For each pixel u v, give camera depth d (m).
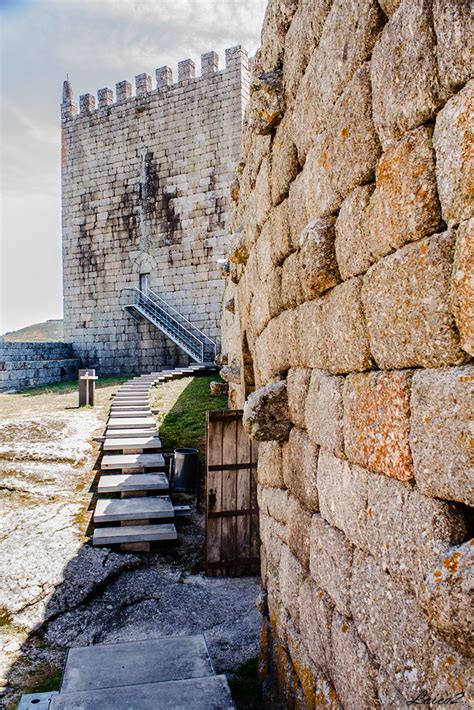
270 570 4.05
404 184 1.91
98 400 16.75
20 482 9.39
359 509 2.36
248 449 7.19
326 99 2.75
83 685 4.03
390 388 2.06
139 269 24.97
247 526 7.11
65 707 3.56
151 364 24.89
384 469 2.12
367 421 2.27
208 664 4.31
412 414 1.90
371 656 2.21
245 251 5.64
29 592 6.13
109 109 25.61
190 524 8.17
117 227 25.52
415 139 1.86
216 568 6.96
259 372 4.95
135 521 7.75
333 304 2.69
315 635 2.90
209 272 23.30
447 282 1.69
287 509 3.61
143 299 24.81
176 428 11.80
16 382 21.33
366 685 2.20
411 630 1.87
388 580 2.08
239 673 4.66
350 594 2.43
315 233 2.70
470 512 1.74
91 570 6.66
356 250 2.38
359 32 2.30
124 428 11.28
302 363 3.35
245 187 5.59
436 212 1.78
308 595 3.04
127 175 25.25
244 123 5.62
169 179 24.20
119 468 9.35
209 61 23.22
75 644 5.33
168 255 24.20
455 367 1.69
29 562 6.73
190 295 23.69
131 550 7.29
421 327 1.82
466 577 1.46
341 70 2.53
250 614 5.91
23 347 23.28
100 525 7.77
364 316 2.33
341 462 2.61
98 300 26.08
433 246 1.74
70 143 26.75
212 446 7.13
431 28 1.75
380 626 2.11
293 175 3.48
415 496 1.90
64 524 7.82
